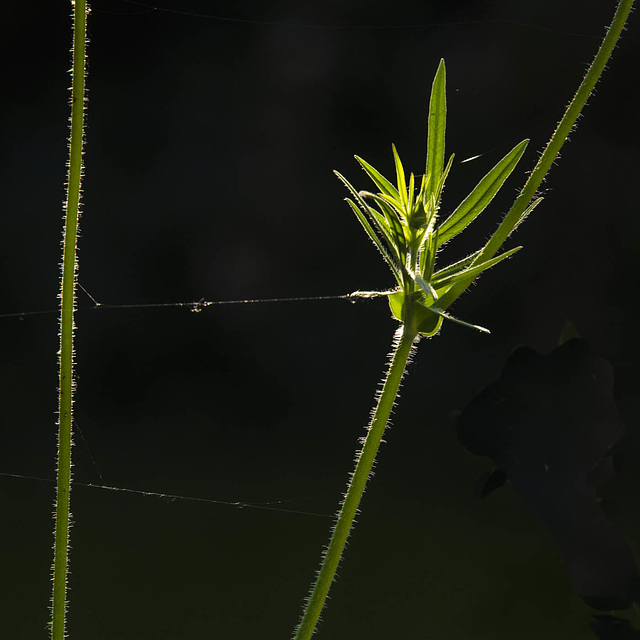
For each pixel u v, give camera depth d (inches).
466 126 86.4
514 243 83.9
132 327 81.7
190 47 90.1
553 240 83.7
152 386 76.2
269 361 79.4
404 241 34.3
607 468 51.4
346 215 87.9
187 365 79.4
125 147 89.3
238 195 88.7
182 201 88.3
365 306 84.0
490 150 83.7
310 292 85.2
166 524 51.8
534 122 85.8
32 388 75.0
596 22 84.6
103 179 88.4
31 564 46.7
